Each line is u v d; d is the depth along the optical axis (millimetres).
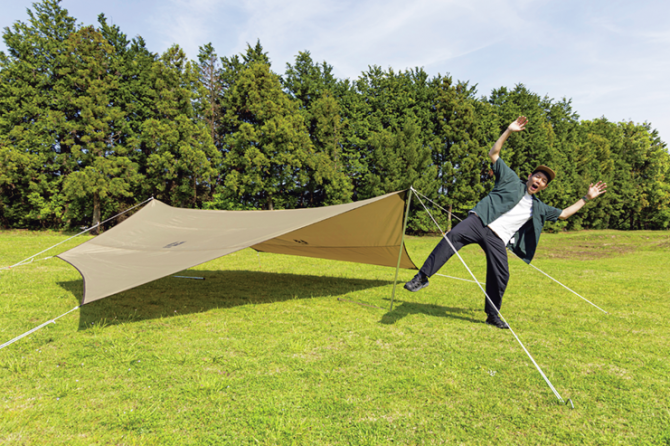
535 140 30281
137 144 21766
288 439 2264
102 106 19969
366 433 2338
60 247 12688
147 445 2188
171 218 7062
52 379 3008
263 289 6855
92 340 3916
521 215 4379
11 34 21109
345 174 26578
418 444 2248
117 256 5180
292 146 22719
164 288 6691
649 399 2830
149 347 3756
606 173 38469
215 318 4879
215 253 4234
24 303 5328
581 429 2420
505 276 4504
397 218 5840
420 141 25359
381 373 3232
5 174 19609
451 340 4141
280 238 5773
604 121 45500
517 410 2654
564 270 9945
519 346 3984
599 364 3521
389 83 29047
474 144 26188
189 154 20922
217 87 30828
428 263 4090
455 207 26922
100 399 2709
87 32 20422
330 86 30328
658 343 4109
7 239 15164
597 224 37688
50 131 21141
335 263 11078
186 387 2871
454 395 2857
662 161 43656
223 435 2297
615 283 7887
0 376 3047
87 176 19172
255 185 22844
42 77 20984
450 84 27234
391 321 4855
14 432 2270
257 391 2855
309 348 3826
